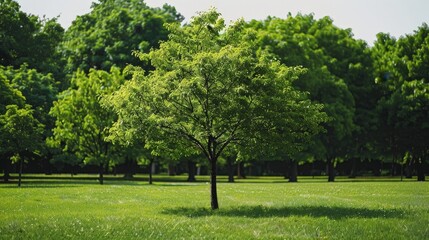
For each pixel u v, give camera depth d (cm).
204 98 1983
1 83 4712
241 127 2039
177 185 4597
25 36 6575
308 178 7525
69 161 5469
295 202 2436
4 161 5084
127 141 2150
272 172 9319
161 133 2080
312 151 5284
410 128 5800
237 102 1977
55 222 1531
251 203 2425
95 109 4819
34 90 5509
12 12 6538
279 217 1725
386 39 6831
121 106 2089
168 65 2172
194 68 1973
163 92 2009
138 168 10056
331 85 5522
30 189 3478
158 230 1364
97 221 1574
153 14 6744
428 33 6228
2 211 1986
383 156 6488
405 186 3831
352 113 5494
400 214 1758
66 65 6919
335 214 1794
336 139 5634
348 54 6272
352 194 2992
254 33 2184
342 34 6375
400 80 6031
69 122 4866
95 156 4822
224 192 3312
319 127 2117
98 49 6575
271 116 1998
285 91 2103
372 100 6131
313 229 1406
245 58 1964
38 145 4122
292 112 2056
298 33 6156
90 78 4909
